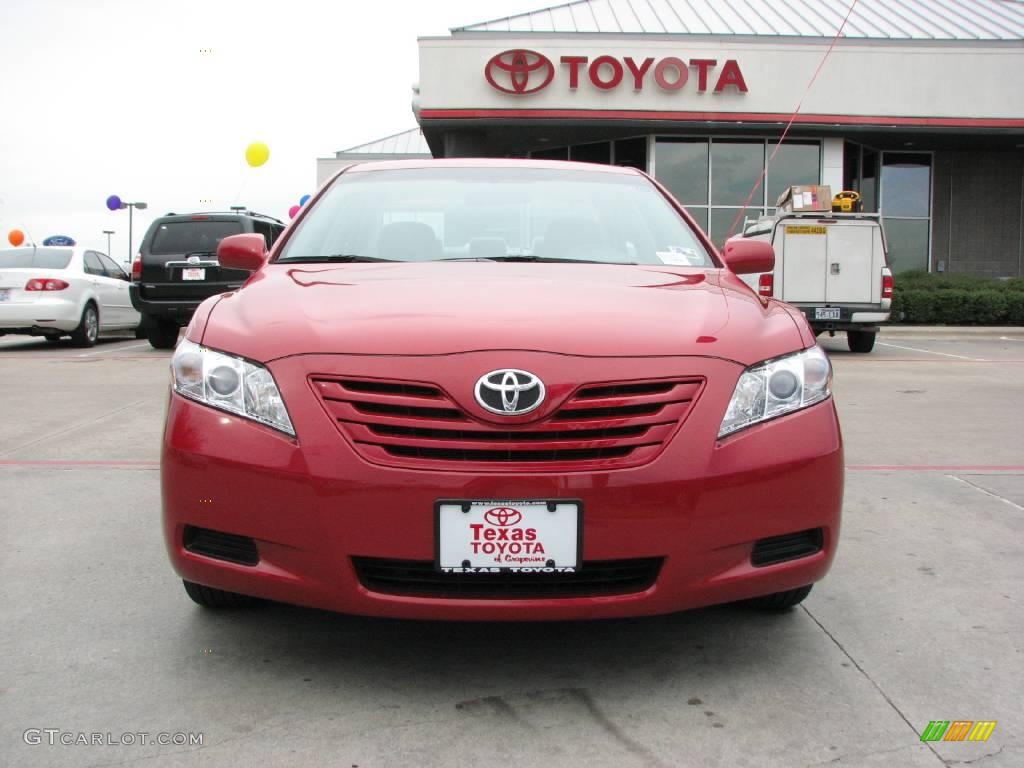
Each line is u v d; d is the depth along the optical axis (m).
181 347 2.57
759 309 2.74
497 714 2.29
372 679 2.49
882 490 4.68
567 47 17.30
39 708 2.31
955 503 4.43
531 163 4.05
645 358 2.35
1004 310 16.48
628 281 2.92
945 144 19.83
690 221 3.74
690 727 2.24
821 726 2.25
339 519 2.25
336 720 2.26
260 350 2.41
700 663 2.61
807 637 2.81
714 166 18.72
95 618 2.90
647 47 17.41
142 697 2.37
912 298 16.48
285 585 2.31
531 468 2.23
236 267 3.51
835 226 12.38
